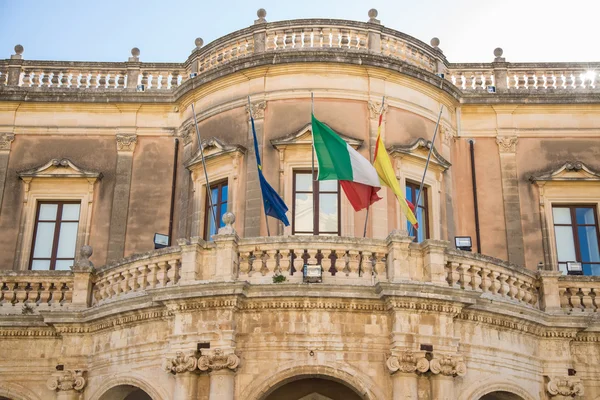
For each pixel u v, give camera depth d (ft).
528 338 63.82
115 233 82.89
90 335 65.16
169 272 60.80
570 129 85.92
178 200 83.41
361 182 64.49
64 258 82.94
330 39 80.38
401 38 82.58
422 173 79.77
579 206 84.07
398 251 57.98
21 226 83.10
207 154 79.36
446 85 82.69
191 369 55.93
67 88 87.30
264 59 78.07
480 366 59.52
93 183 84.58
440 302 56.80
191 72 85.76
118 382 60.95
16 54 89.56
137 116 86.84
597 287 67.21
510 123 86.12
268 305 57.00
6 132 86.33
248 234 74.59
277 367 56.03
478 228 82.74
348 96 78.33
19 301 69.21
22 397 66.59
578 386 63.72
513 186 84.07
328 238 58.39
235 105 79.77
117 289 64.23
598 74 88.28
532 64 88.28
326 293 56.29
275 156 76.74
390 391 55.83
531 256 81.92
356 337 56.70
